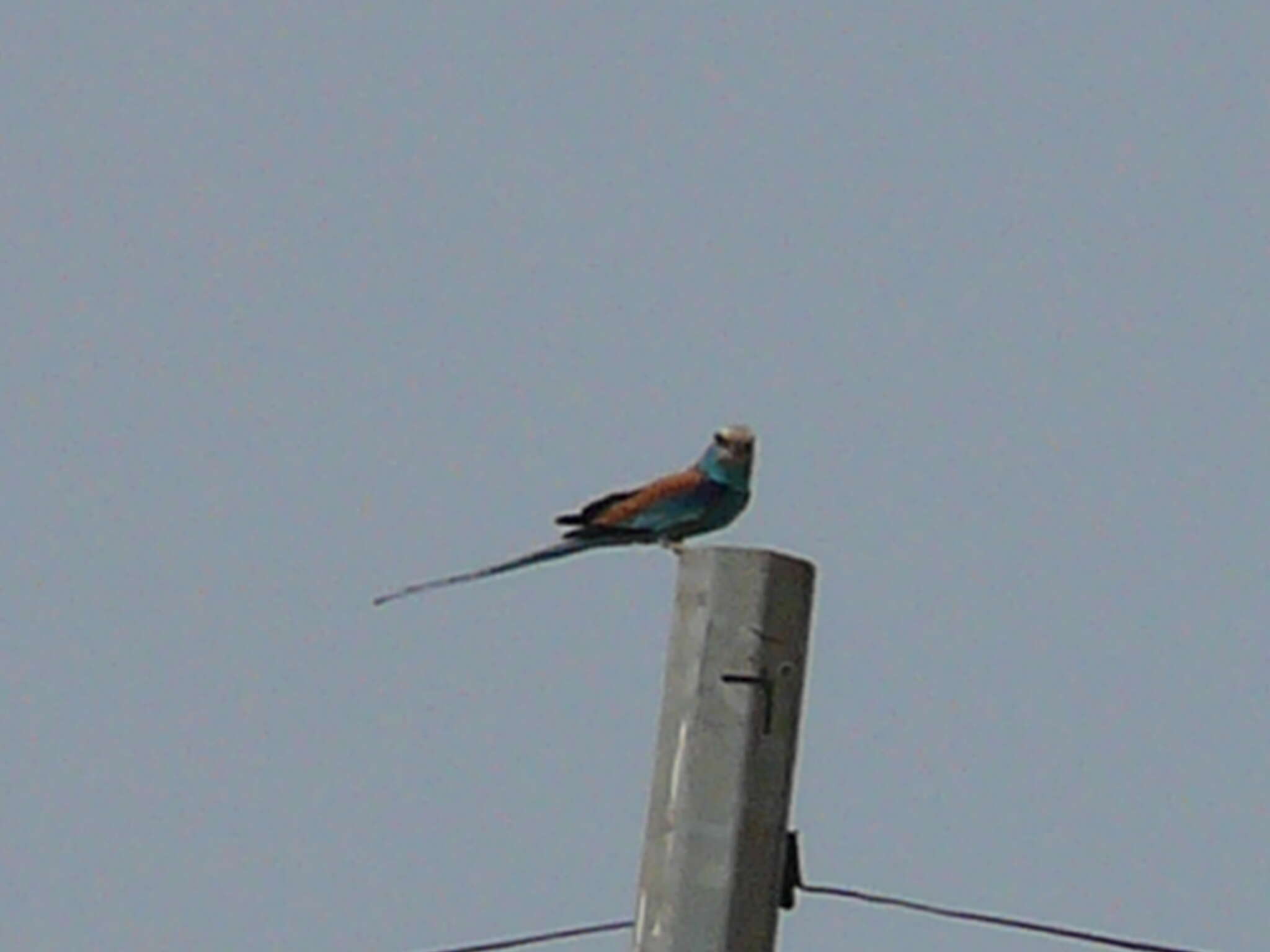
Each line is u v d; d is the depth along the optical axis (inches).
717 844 426.6
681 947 424.5
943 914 508.1
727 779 428.1
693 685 433.1
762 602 434.3
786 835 434.9
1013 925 518.0
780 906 435.8
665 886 428.1
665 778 433.4
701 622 435.2
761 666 431.8
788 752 433.7
